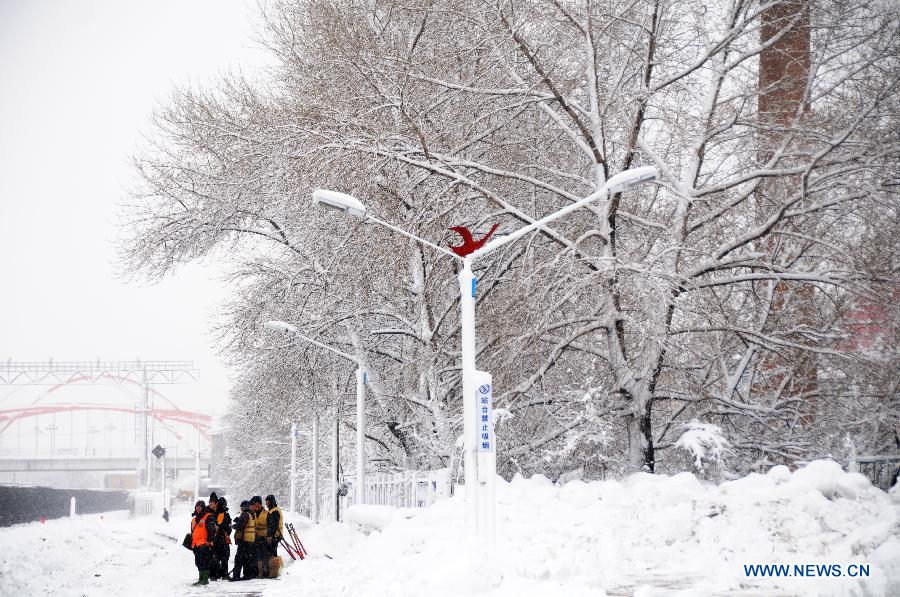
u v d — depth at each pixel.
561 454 26.09
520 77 28.31
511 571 14.43
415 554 19.25
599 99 26.41
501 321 25.48
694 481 18.59
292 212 32.44
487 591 13.64
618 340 25.69
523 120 30.44
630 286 23.64
